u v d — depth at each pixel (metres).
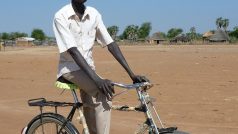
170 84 12.46
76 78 4.20
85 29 4.24
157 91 11.20
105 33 4.35
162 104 9.49
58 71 4.30
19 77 15.53
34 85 13.32
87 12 4.24
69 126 4.34
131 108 4.13
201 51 31.59
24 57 25.77
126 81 13.98
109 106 4.23
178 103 9.60
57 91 11.96
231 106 9.12
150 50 35.28
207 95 10.52
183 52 29.66
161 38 79.06
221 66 16.94
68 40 4.11
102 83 3.97
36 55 28.88
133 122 7.68
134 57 23.80
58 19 4.17
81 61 4.05
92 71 4.03
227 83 12.42
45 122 4.45
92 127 4.34
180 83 12.62
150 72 15.77
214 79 13.32
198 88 11.61
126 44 69.25
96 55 25.77
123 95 10.38
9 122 7.82
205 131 7.07
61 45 4.13
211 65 17.42
